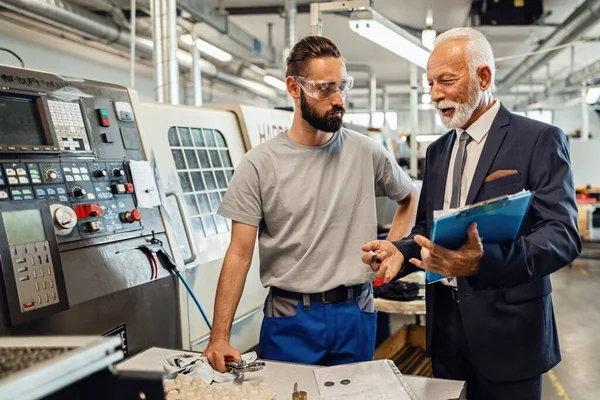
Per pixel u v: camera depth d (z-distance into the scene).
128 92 1.80
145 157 1.76
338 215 1.52
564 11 5.94
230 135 2.47
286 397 1.05
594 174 7.27
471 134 1.42
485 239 1.09
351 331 1.51
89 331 1.38
